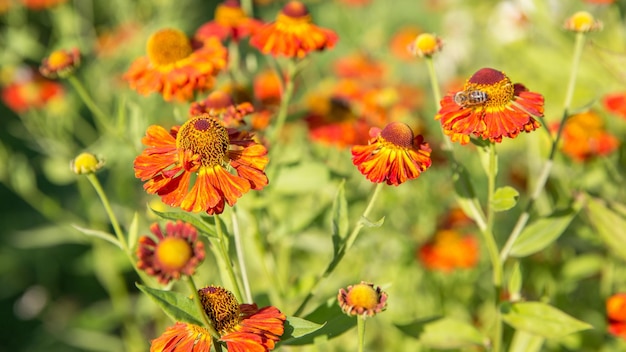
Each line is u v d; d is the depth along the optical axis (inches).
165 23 47.3
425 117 48.5
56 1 45.4
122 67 49.8
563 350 30.9
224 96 28.1
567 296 33.7
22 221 63.9
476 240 35.7
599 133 33.1
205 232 23.0
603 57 30.6
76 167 25.5
